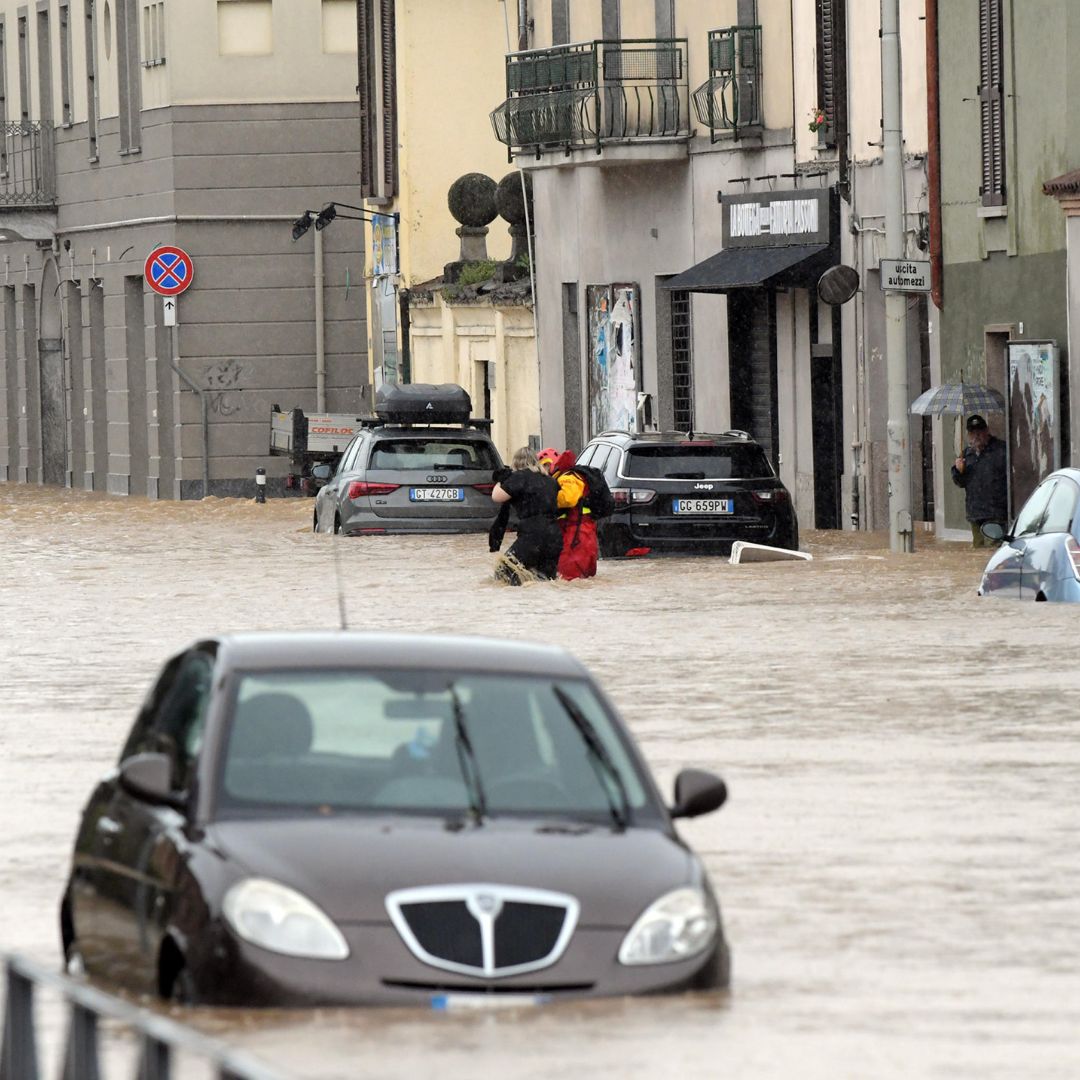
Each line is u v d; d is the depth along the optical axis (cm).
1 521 13788
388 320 17175
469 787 2584
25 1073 1812
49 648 6706
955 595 7494
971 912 3123
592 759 2650
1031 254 9812
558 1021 2294
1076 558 6931
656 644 6450
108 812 2738
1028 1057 2269
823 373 11656
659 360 13188
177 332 18250
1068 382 9238
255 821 2502
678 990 2392
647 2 13150
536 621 7106
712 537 9262
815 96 11569
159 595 8319
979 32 10144
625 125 13012
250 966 2319
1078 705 5172
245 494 18325
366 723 2645
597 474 8462
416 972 2330
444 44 16675
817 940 2936
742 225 12062
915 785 4191
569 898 2403
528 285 14812
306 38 18238
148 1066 1608
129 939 2555
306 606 7781
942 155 10512
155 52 18550
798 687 5531
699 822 3862
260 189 18250
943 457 10481
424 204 16725
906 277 9556
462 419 11425
